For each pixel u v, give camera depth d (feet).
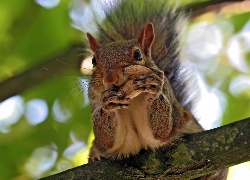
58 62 35.94
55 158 43.75
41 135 43.91
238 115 45.73
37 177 43.27
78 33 42.57
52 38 42.86
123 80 26.99
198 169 27.30
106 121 29.17
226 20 49.47
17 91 35.88
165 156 27.66
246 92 46.91
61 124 44.01
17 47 43.01
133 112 28.66
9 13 43.01
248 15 48.16
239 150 26.68
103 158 29.48
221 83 47.88
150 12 36.37
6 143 43.34
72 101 43.24
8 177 43.01
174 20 36.27
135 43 28.94
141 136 28.76
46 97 43.65
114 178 27.78
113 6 36.63
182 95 35.06
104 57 28.04
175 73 35.06
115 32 35.27
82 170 27.94
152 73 27.55
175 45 35.45
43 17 43.04
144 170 27.76
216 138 26.99
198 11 38.45
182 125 30.55
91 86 29.60
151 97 28.66
